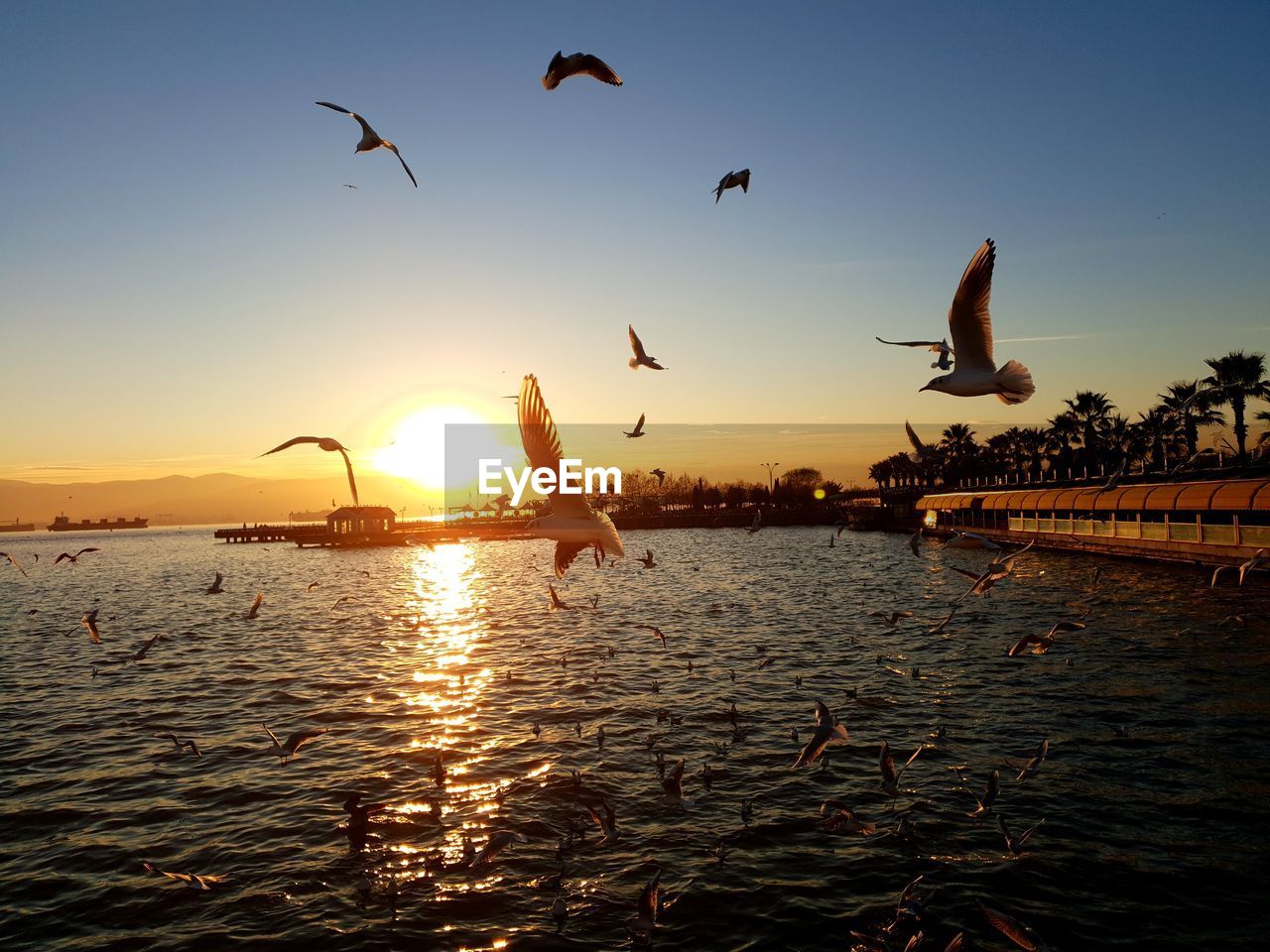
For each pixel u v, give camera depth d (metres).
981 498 91.25
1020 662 30.55
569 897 14.20
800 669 30.83
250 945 13.09
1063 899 13.71
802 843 15.95
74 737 24.91
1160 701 24.58
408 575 91.19
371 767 21.16
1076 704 24.59
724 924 13.27
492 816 17.56
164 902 14.50
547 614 51.19
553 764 20.72
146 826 17.86
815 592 56.91
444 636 43.56
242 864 15.87
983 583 14.86
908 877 14.55
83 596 74.88
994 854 15.29
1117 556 62.72
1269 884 14.02
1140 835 15.89
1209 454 26.50
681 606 52.00
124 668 35.69
